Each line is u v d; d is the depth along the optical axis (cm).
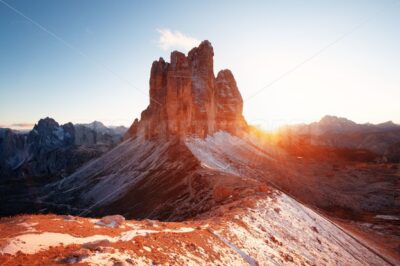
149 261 1480
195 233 2220
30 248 1401
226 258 2000
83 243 1547
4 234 1577
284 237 3231
